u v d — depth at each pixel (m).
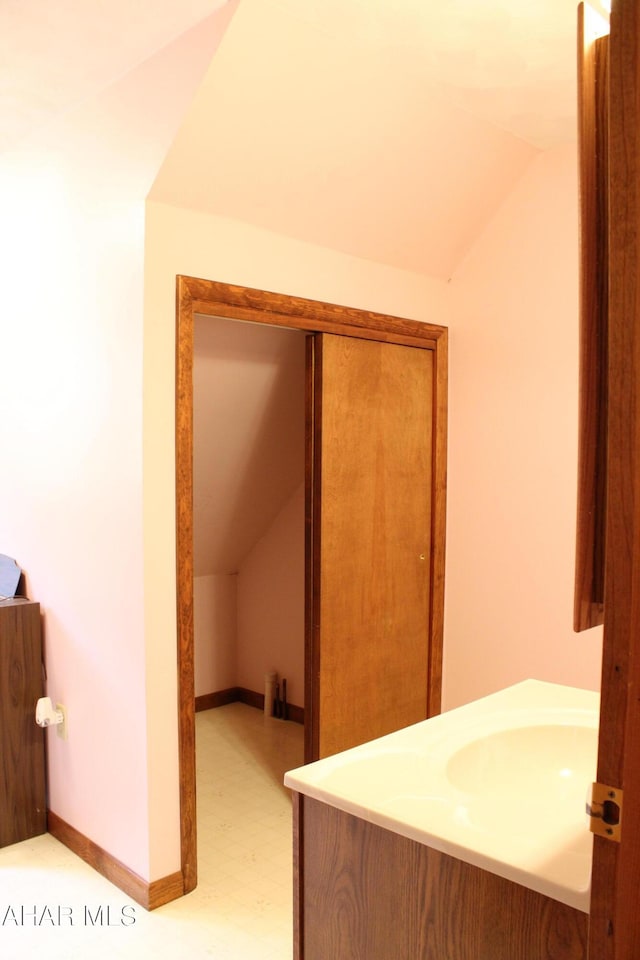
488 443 2.85
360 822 1.15
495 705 1.58
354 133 2.15
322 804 1.21
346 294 2.58
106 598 2.27
